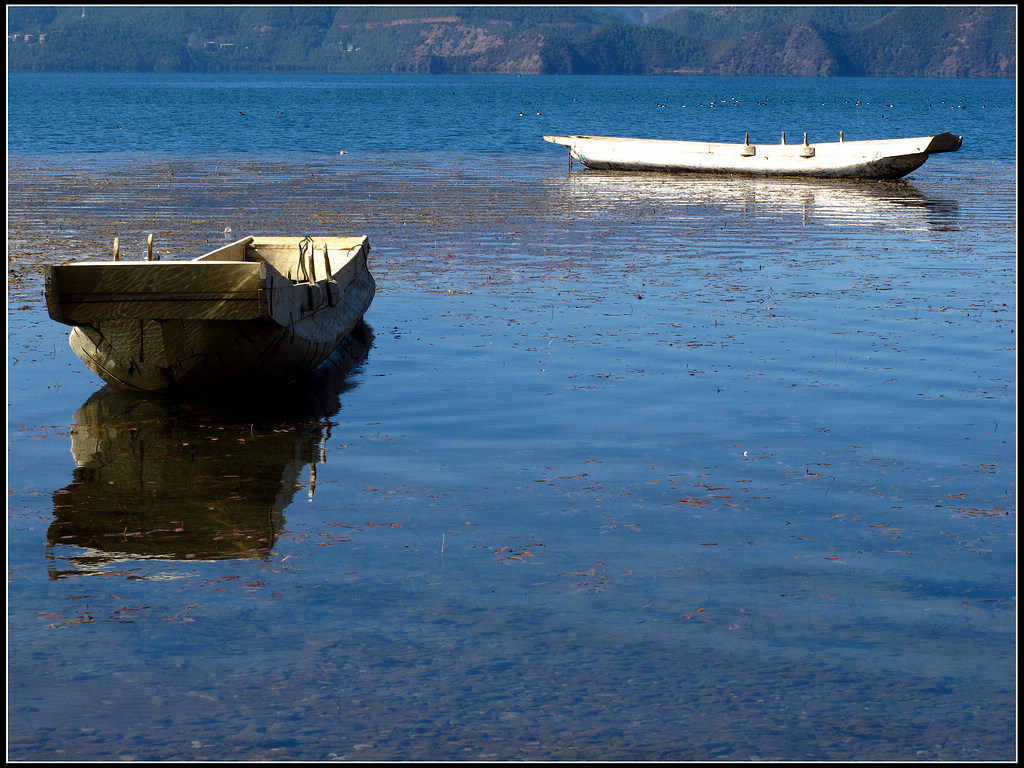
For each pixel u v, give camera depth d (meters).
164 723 7.00
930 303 20.25
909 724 7.05
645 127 95.38
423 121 97.19
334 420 13.52
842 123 104.19
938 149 43.94
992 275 23.31
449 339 17.56
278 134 74.81
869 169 44.94
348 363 16.19
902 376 15.32
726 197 39.00
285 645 7.95
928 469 11.68
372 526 10.16
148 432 13.05
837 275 23.25
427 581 9.00
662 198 38.44
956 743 6.86
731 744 6.85
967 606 8.60
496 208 34.78
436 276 22.92
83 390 14.75
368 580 9.02
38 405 14.07
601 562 9.38
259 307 13.10
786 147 46.44
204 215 31.66
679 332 17.94
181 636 8.08
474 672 7.61
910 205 36.75
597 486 11.20
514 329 18.19
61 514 10.47
